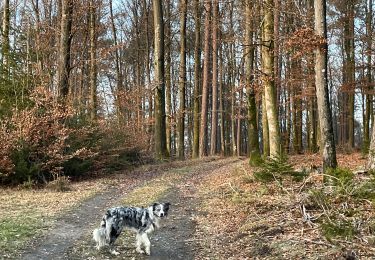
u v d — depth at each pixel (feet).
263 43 59.11
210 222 36.09
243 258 26.55
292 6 68.03
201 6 112.78
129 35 136.26
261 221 32.60
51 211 41.42
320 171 47.21
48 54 76.54
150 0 128.57
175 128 135.95
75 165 64.90
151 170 76.95
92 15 92.48
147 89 98.27
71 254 28.27
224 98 140.46
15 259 27.12
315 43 39.14
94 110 82.12
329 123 40.34
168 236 32.86
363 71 92.12
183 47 108.99
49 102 60.49
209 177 62.85
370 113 106.42
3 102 62.08
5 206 43.68
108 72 122.52
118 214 28.58
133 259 27.37
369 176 36.86
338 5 93.76
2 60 65.77
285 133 119.96
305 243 26.55
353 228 26.37
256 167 61.77
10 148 57.06
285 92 121.70
